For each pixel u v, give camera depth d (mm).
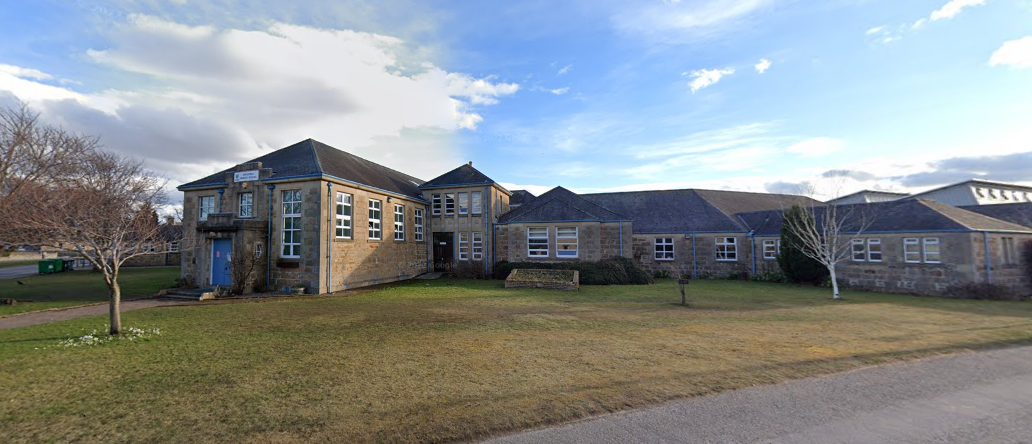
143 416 5184
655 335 9594
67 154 18688
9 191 16922
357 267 20375
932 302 15312
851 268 20188
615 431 4660
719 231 26219
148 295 17328
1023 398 5637
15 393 6000
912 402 5484
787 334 9688
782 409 5258
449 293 17953
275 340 9180
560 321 11383
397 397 5730
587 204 26500
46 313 13031
